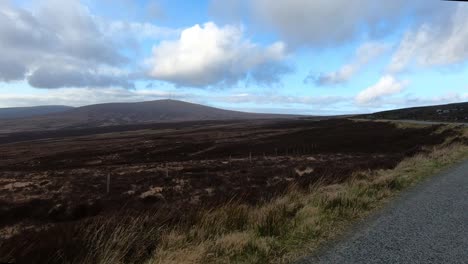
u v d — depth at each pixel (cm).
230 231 663
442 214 788
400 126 6962
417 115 11356
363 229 673
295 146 5622
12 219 1727
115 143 10262
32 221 1672
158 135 12500
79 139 14150
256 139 7762
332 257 535
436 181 1251
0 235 1262
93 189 2391
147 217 745
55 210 1792
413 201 926
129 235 589
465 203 899
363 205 862
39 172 4309
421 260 522
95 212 1764
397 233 647
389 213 797
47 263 548
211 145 7094
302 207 837
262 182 2145
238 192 1659
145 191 2184
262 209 798
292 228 674
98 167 4712
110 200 1942
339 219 743
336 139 5950
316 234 643
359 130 7212
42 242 603
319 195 951
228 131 12019
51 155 7850
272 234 645
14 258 557
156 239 622
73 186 2573
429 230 667
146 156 6306
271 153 5084
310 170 2462
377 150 4278
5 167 6072
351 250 562
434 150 2491
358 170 1791
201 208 838
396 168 1678
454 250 562
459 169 1549
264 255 549
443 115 10369
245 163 3600
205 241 611
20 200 2089
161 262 527
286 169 2678
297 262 521
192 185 2294
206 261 538
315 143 5709
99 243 564
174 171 3200
